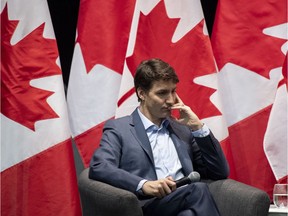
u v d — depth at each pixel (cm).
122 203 525
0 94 699
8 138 697
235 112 724
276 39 721
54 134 696
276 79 720
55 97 700
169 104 611
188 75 715
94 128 717
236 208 556
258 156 723
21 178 696
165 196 554
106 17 721
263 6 722
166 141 625
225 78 725
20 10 705
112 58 721
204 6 870
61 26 846
